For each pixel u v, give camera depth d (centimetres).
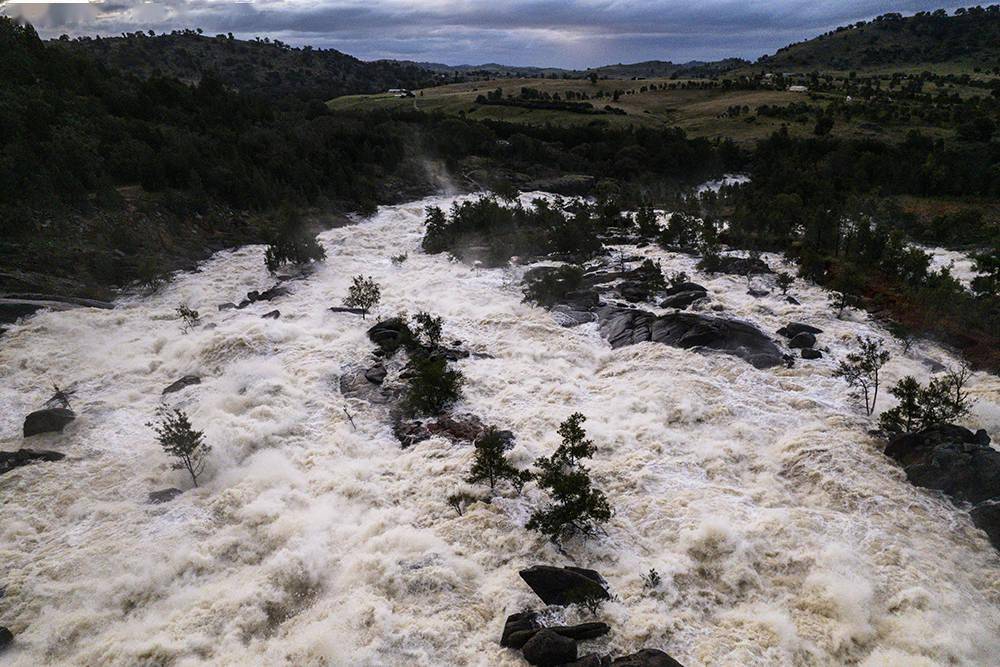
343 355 4409
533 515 2659
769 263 6481
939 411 3162
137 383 4131
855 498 2748
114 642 2148
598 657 1947
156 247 6681
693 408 3575
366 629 2159
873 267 6022
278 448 3369
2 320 4806
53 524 2781
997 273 5700
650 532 2656
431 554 2511
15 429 3572
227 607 2281
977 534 2530
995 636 2081
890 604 2200
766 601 2280
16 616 2269
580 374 4134
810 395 3675
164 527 2728
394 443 3438
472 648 2075
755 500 2833
